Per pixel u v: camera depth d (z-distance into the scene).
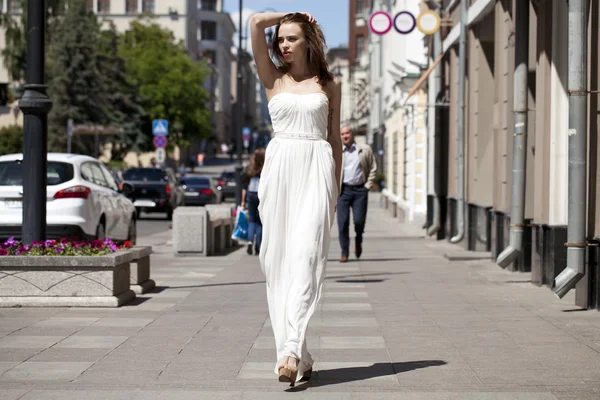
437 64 23.41
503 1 16.02
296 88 6.41
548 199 11.96
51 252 10.46
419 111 29.97
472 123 19.94
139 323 9.12
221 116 152.62
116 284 10.45
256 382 6.46
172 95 81.81
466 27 19.44
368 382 6.43
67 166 16.33
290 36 6.38
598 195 10.09
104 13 109.81
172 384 6.39
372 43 57.72
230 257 18.23
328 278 13.58
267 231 6.38
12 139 66.69
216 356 7.42
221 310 10.10
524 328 8.73
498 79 16.09
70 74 63.16
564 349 7.63
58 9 64.75
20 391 6.17
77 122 63.28
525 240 14.17
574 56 9.62
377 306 10.44
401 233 26.56
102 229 17.16
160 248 20.70
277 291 6.38
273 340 8.17
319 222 6.27
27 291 10.25
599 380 6.45
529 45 13.18
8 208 15.92
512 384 6.32
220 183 57.34
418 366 6.98
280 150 6.36
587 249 9.96
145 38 83.75
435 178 23.53
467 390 6.14
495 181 16.11
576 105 9.64
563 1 11.64
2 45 86.56
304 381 6.48
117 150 76.31
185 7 110.44
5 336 8.33
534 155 13.98
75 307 10.21
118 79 73.81
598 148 10.09
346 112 99.25
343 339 8.23
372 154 16.25
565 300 10.83
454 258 16.89
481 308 10.19
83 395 6.05
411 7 31.23
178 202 38.62
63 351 7.62
